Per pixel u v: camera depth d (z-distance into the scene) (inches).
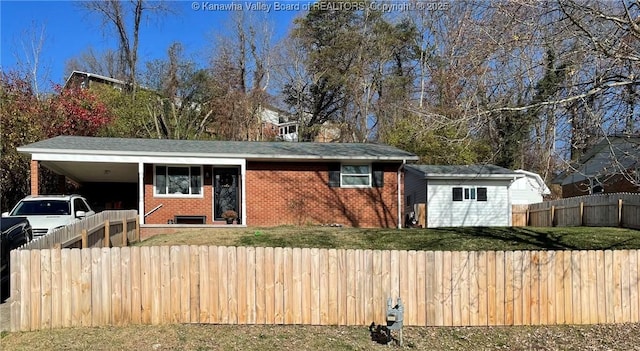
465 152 1024.9
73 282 314.2
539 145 441.1
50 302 311.7
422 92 1284.4
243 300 325.4
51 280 312.5
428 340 310.5
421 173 979.3
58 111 1019.3
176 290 322.3
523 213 987.9
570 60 369.7
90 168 807.1
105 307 316.5
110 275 317.7
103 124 1148.5
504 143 439.5
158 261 322.0
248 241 559.5
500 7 366.3
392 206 797.2
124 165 772.6
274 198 780.0
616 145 510.9
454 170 992.9
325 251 329.1
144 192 765.9
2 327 314.7
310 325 327.0
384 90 1556.3
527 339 314.5
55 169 818.2
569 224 842.8
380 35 1569.9
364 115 1577.3
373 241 564.1
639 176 443.2
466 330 326.0
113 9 1461.6
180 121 1502.2
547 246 530.3
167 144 785.6
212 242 555.2
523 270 334.6
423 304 330.0
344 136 1592.0
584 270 337.4
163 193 780.0
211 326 320.5
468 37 406.0
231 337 306.2
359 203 792.9
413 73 1483.8
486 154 928.9
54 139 765.3
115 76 1696.6
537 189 1030.4
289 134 1784.0
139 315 319.3
